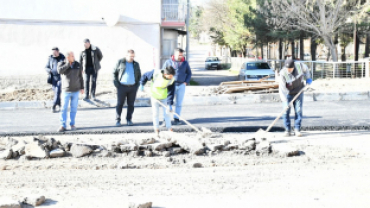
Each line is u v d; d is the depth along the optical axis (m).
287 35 63.19
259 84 36.72
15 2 44.84
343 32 62.03
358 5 55.41
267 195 12.59
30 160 17.22
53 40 45.66
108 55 46.19
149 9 45.97
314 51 70.69
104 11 44.81
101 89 39.44
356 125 22.25
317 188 13.12
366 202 11.82
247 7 74.94
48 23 45.44
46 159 17.31
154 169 15.85
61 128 22.84
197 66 122.12
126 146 17.77
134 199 12.44
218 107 31.09
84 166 16.12
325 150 17.66
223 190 13.13
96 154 17.70
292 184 13.58
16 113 30.22
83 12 45.41
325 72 52.84
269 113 27.55
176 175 14.91
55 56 29.61
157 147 17.84
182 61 23.53
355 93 32.91
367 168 15.16
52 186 13.90
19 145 17.95
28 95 36.44
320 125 22.41
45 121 26.61
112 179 14.56
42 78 44.25
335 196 12.37
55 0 45.25
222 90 36.44
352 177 14.14
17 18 45.00
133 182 14.20
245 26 70.62
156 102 20.69
